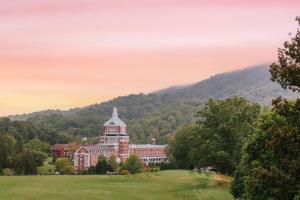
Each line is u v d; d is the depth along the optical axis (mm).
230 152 88375
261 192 39344
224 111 90562
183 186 87062
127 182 93750
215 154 87875
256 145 49062
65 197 67375
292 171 30703
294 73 28141
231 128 87312
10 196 66500
